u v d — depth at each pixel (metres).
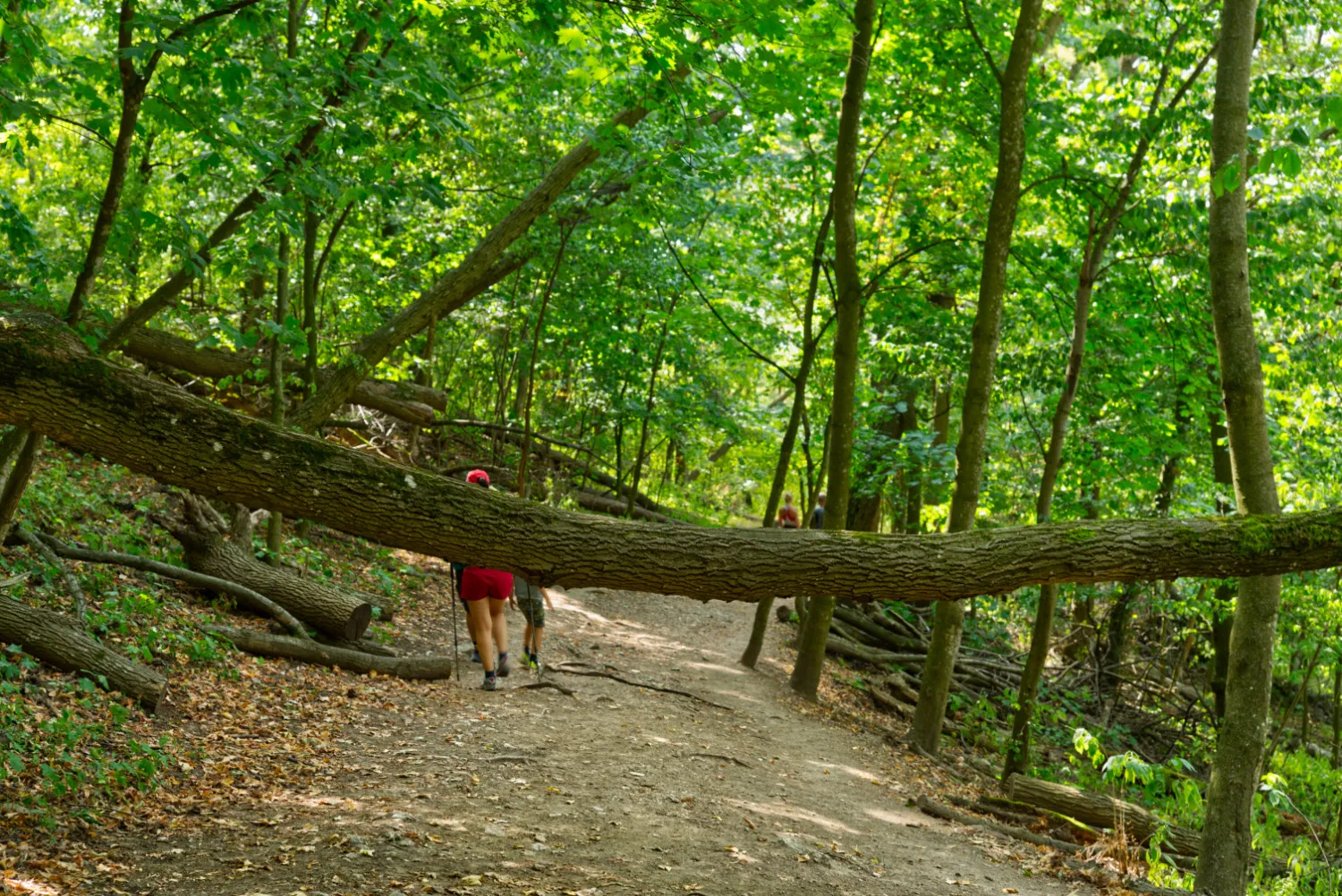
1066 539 2.94
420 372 17.50
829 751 9.59
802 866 5.79
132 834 4.72
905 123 12.65
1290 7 10.60
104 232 5.28
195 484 2.80
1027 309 13.66
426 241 14.04
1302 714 19.39
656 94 8.74
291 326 7.72
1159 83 11.22
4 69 4.86
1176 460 16.27
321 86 6.91
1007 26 11.98
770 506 12.87
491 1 6.92
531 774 6.48
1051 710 12.12
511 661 9.94
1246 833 7.14
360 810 5.38
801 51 9.98
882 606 17.45
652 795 6.52
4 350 2.75
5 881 3.97
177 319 12.24
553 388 20.05
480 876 4.64
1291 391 13.66
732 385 25.02
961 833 7.74
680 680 11.02
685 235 14.82
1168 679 19.20
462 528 2.83
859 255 14.28
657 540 2.88
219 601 8.84
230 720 6.65
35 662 6.23
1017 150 10.57
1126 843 7.73
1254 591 7.17
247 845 4.74
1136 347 12.74
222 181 7.43
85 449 2.81
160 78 5.64
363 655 8.59
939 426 18.02
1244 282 7.14
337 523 2.85
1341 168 10.98
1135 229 11.22
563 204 13.08
